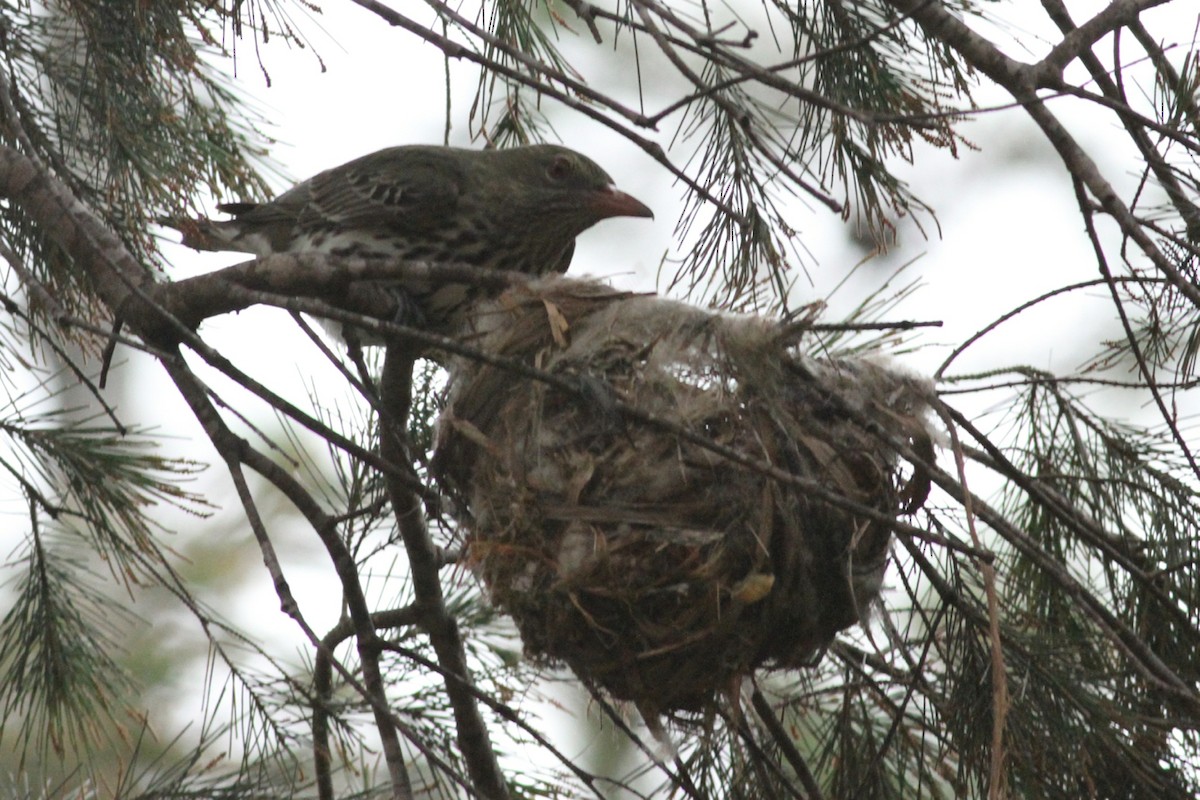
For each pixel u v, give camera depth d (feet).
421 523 28.66
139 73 32.27
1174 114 27.63
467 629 33.12
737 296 30.45
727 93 29.89
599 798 22.54
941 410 26.78
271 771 32.12
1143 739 26.63
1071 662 26.86
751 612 26.30
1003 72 25.55
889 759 29.45
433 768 29.96
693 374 27.43
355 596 25.55
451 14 21.89
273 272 26.17
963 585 27.99
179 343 26.63
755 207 30.27
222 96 35.01
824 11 30.07
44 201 27.45
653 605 26.13
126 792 28.91
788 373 27.45
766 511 26.14
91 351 34.81
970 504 23.35
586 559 26.21
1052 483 29.32
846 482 26.86
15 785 30.32
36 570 31.07
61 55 32.83
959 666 27.07
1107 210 24.04
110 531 29.63
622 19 20.99
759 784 28.71
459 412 28.48
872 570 27.45
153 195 33.12
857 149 30.30
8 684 30.78
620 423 26.84
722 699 27.89
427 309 33.14
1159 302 28.89
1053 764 26.17
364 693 21.99
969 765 26.55
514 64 29.30
